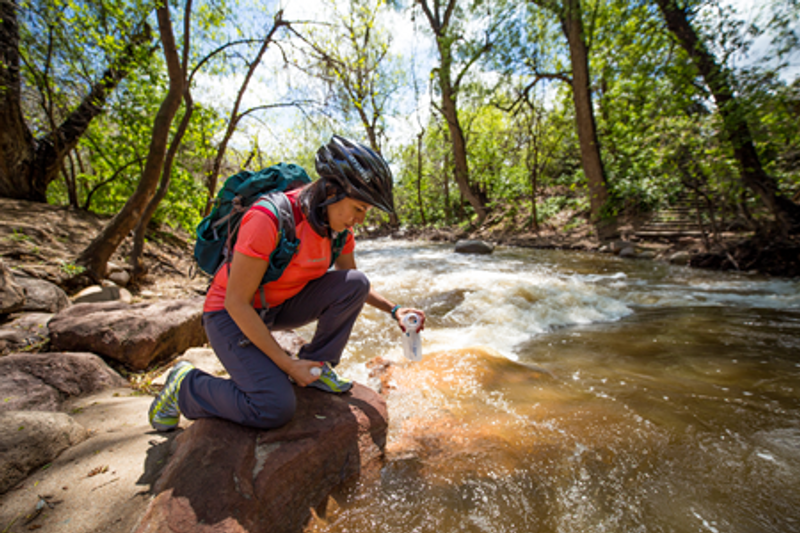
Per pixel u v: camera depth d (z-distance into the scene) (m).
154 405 1.71
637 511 1.40
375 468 1.63
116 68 5.82
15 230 5.01
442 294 5.59
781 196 6.98
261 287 1.46
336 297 1.67
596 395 2.33
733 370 2.70
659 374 2.67
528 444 1.82
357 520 1.36
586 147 12.62
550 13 12.83
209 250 1.51
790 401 2.20
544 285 5.70
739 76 6.54
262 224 1.32
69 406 2.11
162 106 4.90
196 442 1.35
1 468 1.33
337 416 1.64
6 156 6.76
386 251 12.45
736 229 8.77
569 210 15.05
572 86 13.94
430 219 23.58
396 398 2.33
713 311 4.48
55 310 3.49
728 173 7.20
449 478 1.58
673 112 7.59
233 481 1.23
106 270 4.91
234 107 7.48
